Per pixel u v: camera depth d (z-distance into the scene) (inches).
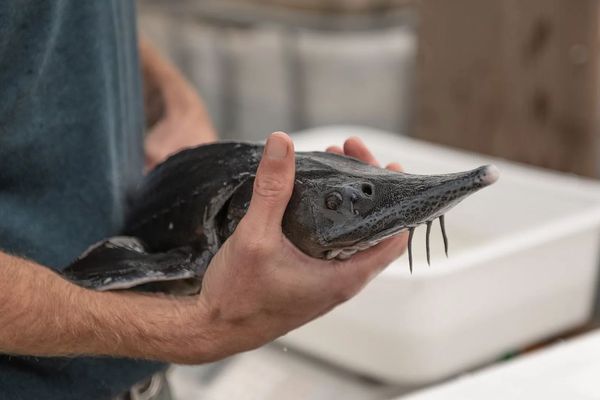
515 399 58.8
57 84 51.8
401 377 66.6
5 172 51.5
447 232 82.9
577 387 59.5
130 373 53.7
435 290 64.7
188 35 142.7
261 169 46.8
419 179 46.9
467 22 96.0
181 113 61.8
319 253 48.2
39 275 48.3
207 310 48.9
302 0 134.3
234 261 47.8
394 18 133.0
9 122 50.8
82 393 53.1
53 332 48.2
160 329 49.1
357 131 91.2
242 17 137.9
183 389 68.8
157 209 51.9
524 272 68.1
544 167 96.0
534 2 91.0
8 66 50.3
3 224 51.4
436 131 101.9
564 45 91.0
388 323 65.6
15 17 49.6
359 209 47.2
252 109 138.8
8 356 51.8
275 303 48.6
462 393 59.3
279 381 68.6
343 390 67.8
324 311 49.8
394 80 128.5
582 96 92.0
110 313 48.9
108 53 53.4
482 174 45.4
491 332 67.9
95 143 52.9
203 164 51.0
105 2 53.0
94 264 49.9
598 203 76.0
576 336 78.2
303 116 133.5
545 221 79.0
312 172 48.3
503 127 97.0
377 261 49.2
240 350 50.0
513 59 93.9
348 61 128.5
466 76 97.7
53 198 52.4
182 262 49.8
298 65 132.2
